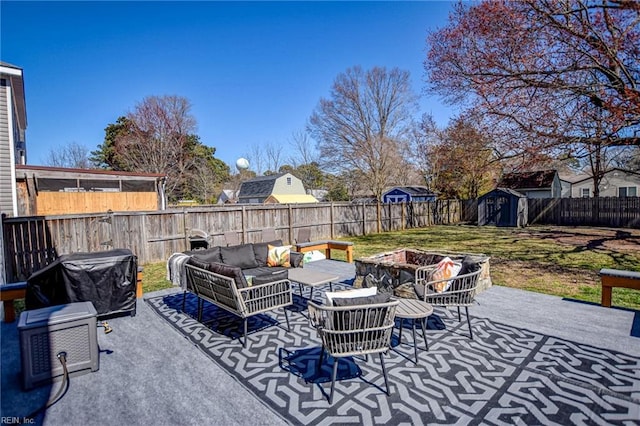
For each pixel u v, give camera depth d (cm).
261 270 528
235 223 990
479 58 729
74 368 285
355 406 237
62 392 260
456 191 2206
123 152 2523
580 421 216
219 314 444
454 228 1673
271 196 2530
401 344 341
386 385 252
